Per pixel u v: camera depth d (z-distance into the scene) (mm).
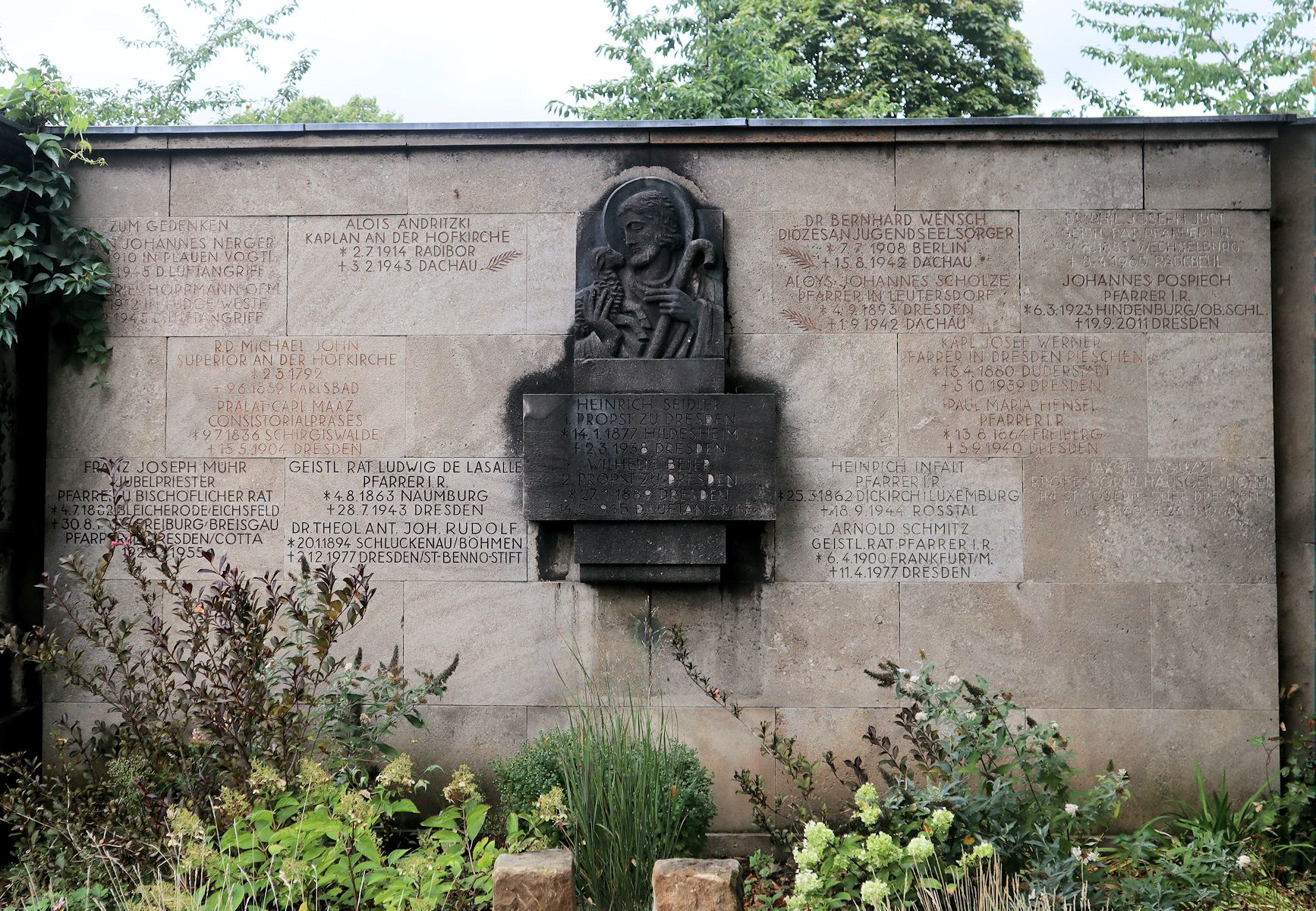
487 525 5391
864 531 5363
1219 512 5309
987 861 3859
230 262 5457
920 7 14281
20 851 4414
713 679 5336
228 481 5414
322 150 5449
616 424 5258
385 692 4750
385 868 3656
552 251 5434
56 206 5238
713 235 5383
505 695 5355
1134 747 5273
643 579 5297
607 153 5445
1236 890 4359
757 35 12180
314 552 5402
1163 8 13094
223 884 3592
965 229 5402
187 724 4516
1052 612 5320
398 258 5449
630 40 12031
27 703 5227
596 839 3984
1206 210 5355
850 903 3930
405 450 5418
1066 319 5375
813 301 5414
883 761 4555
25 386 5281
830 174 5422
